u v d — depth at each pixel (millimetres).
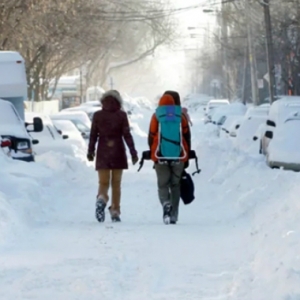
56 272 24312
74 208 44938
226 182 51125
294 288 20469
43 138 76688
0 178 43250
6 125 58656
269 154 57281
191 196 38188
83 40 150375
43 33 125062
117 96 38438
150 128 37719
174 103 37594
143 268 25406
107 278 23422
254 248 28281
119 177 38562
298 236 25641
